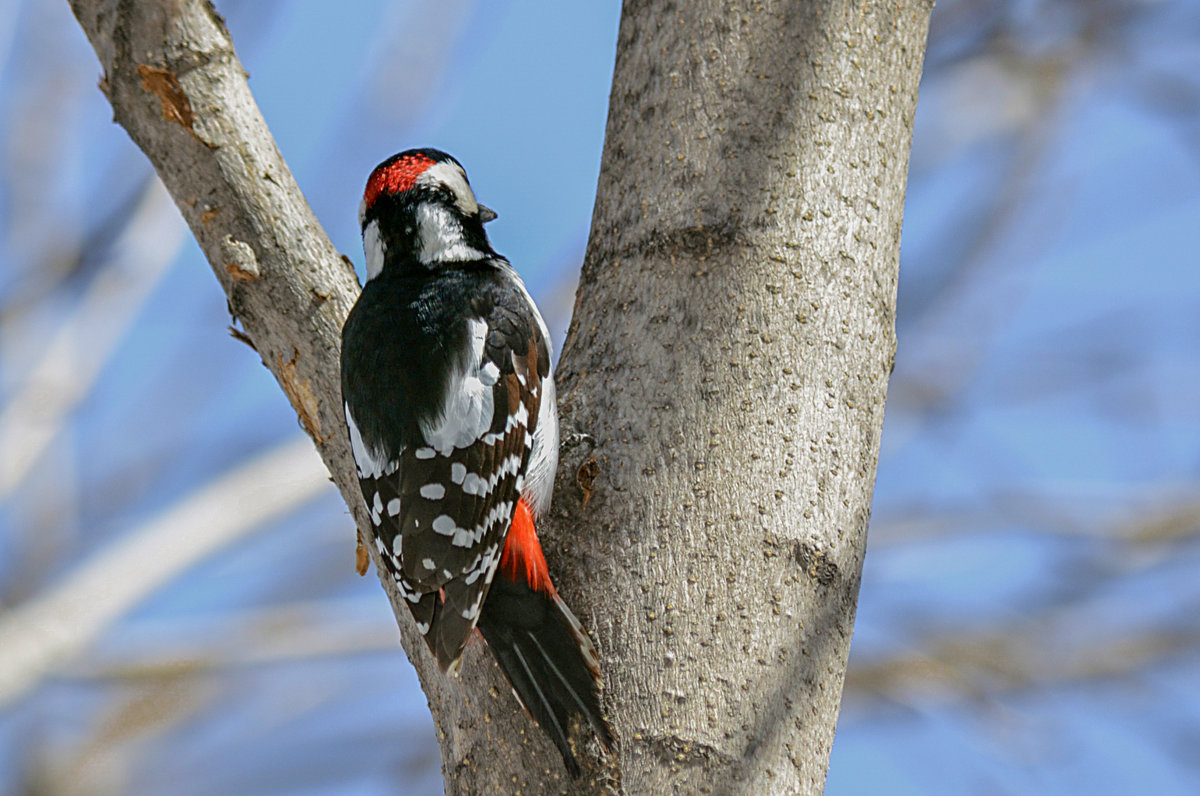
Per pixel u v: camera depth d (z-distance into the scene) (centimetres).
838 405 634
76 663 1164
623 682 571
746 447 616
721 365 635
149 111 705
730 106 697
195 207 712
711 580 587
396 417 723
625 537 607
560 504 632
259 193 710
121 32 698
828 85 698
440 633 599
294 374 720
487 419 730
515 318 813
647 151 707
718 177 680
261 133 719
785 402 627
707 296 654
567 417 657
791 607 586
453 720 607
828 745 583
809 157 681
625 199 705
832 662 591
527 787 571
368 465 712
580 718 565
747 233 663
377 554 699
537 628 594
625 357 656
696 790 545
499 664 593
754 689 566
